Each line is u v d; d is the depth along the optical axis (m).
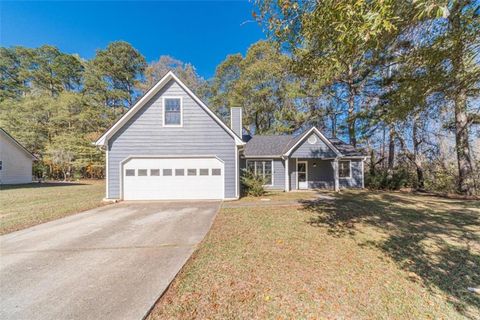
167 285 3.10
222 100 27.42
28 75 27.16
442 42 4.02
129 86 29.06
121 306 2.65
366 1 2.54
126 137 10.62
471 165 11.12
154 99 10.80
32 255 4.19
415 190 14.47
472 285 3.14
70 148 22.33
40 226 6.16
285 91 21.97
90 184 19.05
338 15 2.89
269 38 4.39
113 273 3.47
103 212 7.97
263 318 2.44
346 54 4.03
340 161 16.22
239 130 15.03
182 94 10.88
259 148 16.06
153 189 10.65
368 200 10.42
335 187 14.43
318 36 3.85
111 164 10.50
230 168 10.91
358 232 5.47
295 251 4.28
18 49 27.28
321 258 3.96
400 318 2.46
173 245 4.68
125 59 27.80
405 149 16.36
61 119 23.55
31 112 23.36
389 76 7.46
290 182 15.59
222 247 4.50
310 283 3.14
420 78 4.72
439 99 5.54
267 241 4.84
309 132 14.71
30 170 21.22
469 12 3.73
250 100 24.53
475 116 10.73
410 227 5.89
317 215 7.31
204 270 3.53
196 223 6.42
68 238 5.16
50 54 28.31
